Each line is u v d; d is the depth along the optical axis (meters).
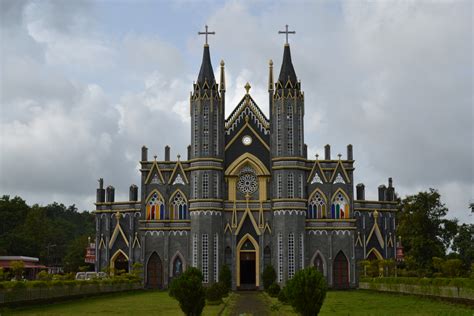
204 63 117.38
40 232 183.12
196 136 114.75
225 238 114.31
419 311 61.75
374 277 108.69
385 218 121.00
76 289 85.94
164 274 114.31
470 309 63.28
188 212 116.06
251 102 117.88
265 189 115.50
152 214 116.81
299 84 115.81
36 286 74.31
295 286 52.34
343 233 114.44
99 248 120.81
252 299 90.00
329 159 117.44
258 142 116.94
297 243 111.38
